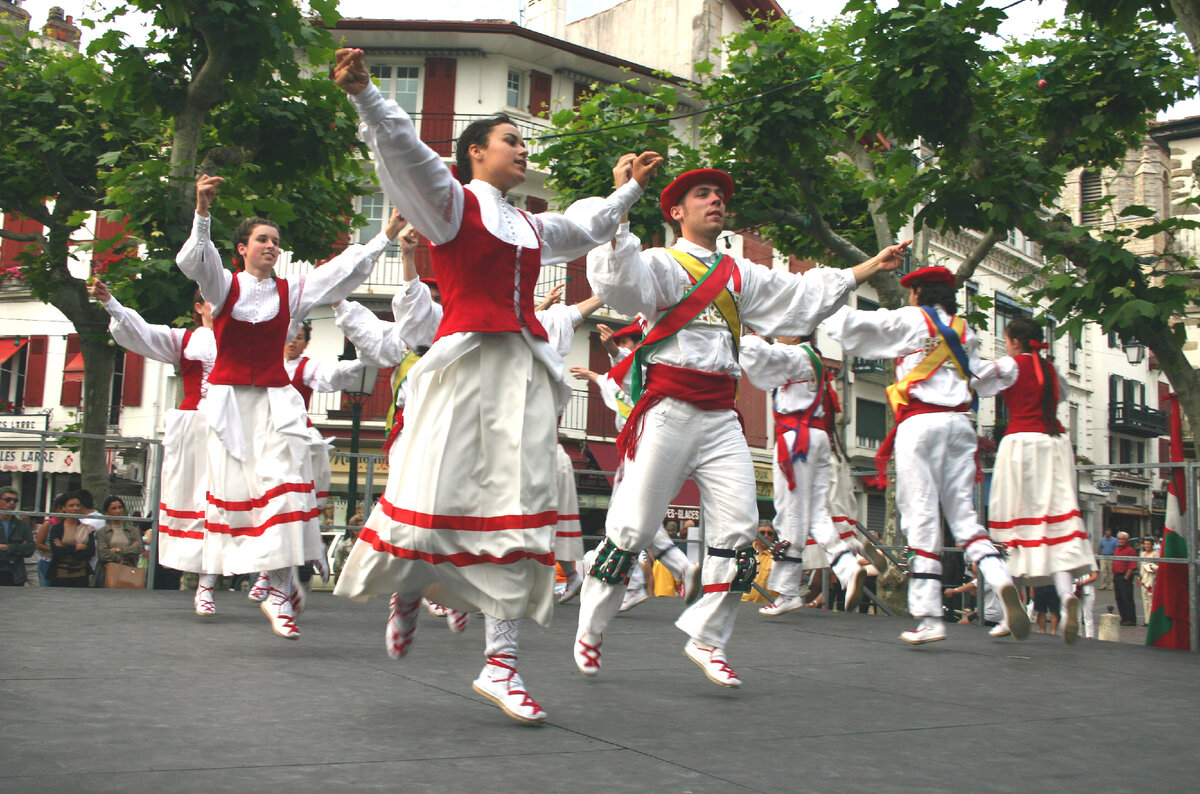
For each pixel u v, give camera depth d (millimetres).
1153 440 37031
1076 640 6035
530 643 5062
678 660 4695
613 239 3686
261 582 5973
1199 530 6277
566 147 13594
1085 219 21250
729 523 3902
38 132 13391
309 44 9617
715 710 3482
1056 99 10227
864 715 3508
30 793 2105
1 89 13578
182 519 5648
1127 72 9914
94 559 9102
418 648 4688
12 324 25516
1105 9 6977
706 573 3949
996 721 3496
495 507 3156
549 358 3295
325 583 9586
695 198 4078
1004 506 6453
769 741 3008
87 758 2434
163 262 9461
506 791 2311
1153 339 8742
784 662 4867
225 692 3393
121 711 3006
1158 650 6031
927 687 4234
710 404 3898
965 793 2504
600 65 25219
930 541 5598
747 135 12086
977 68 9070
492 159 3385
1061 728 3412
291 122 10695
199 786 2223
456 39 24125
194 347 5793
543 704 3451
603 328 6539
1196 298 8820
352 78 2875
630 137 13422
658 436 3859
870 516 27375
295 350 7047
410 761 2549
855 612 8062
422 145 3049
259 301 5277
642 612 7176
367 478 8625
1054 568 6199
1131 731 3402
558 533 5652
